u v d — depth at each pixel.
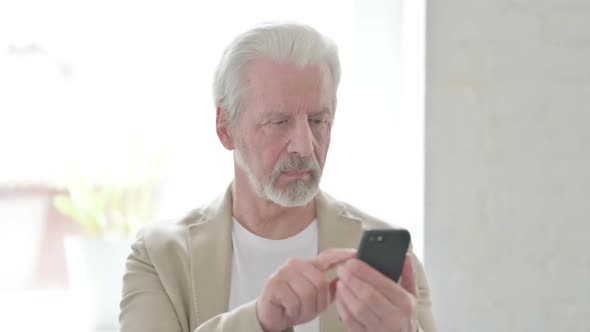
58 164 2.27
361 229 1.44
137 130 2.25
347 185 2.16
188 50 2.28
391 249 1.02
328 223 1.43
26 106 2.27
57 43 2.27
